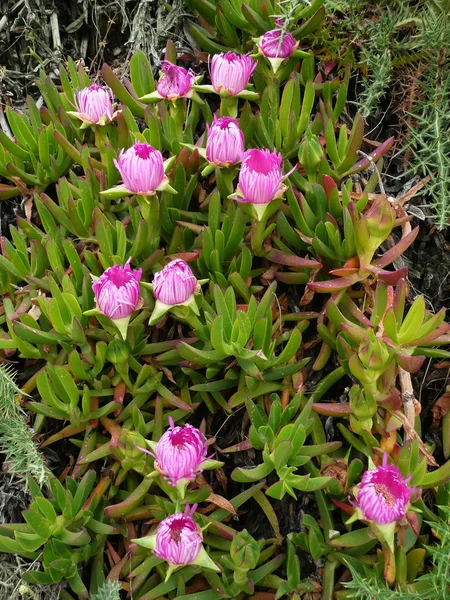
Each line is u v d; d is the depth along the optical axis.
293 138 0.67
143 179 0.58
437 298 0.68
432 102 0.69
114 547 0.60
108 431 0.61
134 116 0.74
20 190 0.69
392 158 0.72
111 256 0.61
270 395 0.61
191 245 0.66
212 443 0.62
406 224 0.67
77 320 0.56
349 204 0.60
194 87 0.64
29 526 0.55
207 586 0.56
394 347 0.56
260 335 0.57
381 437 0.58
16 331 0.57
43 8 0.76
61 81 0.71
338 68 0.75
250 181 0.56
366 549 0.55
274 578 0.55
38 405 0.58
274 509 0.59
